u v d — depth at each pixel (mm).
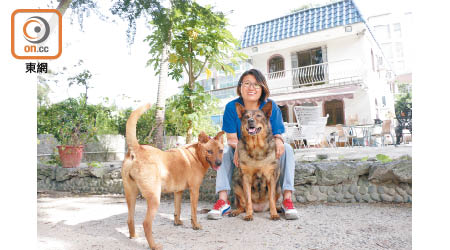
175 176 2486
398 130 10695
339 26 13508
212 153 2715
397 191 3494
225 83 22891
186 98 7473
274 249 2133
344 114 13898
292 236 2436
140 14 5055
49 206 4207
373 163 3682
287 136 7238
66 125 6500
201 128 7770
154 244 2195
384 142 10234
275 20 16109
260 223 2910
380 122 10438
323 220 2928
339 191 3803
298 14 15594
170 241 2389
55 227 2941
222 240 2387
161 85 6910
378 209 3277
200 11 6594
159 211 3688
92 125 7426
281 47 15125
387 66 20656
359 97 13633
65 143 6414
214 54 7340
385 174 3484
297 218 3010
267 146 3031
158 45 6777
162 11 5277
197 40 7059
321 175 3871
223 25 7141
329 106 14305
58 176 5996
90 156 8195
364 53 13891
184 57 7215
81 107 7176
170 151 2557
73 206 4188
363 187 3689
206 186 4457
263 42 15477
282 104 13289
